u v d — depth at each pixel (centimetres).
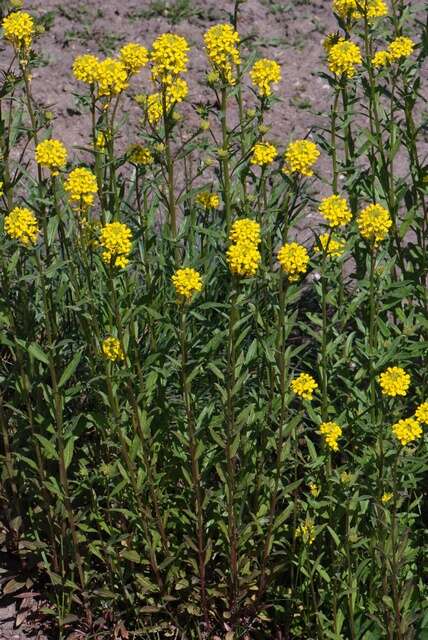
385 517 360
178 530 434
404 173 697
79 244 399
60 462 392
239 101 435
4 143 411
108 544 402
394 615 371
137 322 451
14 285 480
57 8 864
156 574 413
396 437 346
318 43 847
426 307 445
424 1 811
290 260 353
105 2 875
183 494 414
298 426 416
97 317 404
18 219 363
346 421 405
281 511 428
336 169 436
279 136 746
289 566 423
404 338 407
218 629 436
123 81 396
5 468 444
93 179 372
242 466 407
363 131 444
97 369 404
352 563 387
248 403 412
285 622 423
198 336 415
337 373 419
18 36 393
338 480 360
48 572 421
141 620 432
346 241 421
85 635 436
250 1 886
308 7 884
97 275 435
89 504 441
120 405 413
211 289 469
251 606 420
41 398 424
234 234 349
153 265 492
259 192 419
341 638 379
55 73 799
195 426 398
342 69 422
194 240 451
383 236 376
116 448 417
